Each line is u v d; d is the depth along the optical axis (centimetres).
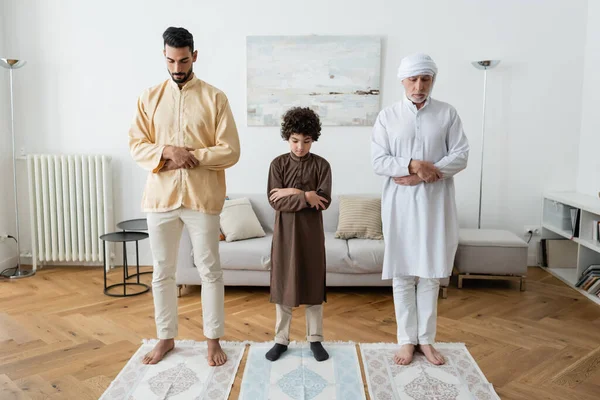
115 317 333
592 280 378
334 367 265
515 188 446
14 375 256
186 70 250
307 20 431
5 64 398
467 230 420
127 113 442
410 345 274
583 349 289
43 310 346
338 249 371
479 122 439
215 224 266
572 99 437
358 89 432
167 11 432
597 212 366
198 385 247
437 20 429
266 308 352
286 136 261
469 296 378
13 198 453
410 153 262
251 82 434
